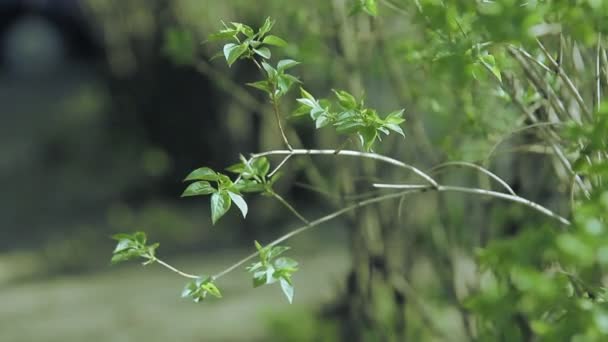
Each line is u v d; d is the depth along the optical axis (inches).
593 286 105.8
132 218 474.3
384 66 167.9
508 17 89.8
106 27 487.5
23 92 766.5
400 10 127.6
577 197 129.3
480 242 161.0
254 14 209.0
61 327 308.0
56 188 531.8
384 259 177.6
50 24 885.2
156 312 313.7
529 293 89.6
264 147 278.8
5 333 306.8
